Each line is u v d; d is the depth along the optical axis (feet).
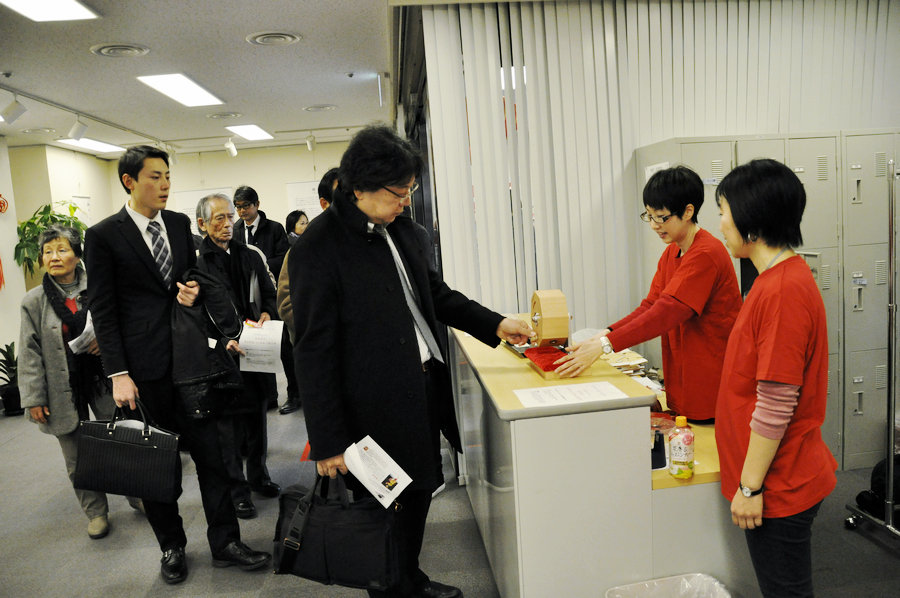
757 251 4.55
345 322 5.33
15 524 10.51
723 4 11.01
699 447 5.90
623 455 5.15
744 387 4.67
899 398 10.94
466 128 10.38
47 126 21.47
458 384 9.64
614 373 5.92
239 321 8.91
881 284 10.67
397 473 5.17
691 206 6.08
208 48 14.25
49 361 9.20
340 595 7.74
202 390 7.75
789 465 4.44
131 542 9.61
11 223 21.79
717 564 5.49
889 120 12.10
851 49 11.71
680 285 5.89
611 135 10.84
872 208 10.59
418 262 6.01
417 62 12.63
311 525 5.46
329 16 12.73
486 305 10.66
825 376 4.47
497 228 10.61
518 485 5.03
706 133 11.23
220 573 8.43
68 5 11.32
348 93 19.76
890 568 7.55
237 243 10.29
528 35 10.41
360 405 5.38
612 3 10.66
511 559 5.48
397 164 4.94
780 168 4.37
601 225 10.89
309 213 30.40
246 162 30.12
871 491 8.64
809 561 4.62
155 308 7.62
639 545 5.31
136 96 18.12
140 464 7.45
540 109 10.57
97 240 7.25
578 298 10.93
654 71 10.89
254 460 10.77
